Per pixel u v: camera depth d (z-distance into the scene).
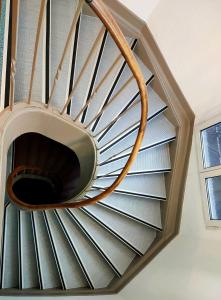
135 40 2.52
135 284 2.58
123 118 2.61
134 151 1.91
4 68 1.71
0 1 1.26
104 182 2.62
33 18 2.10
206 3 1.99
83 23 2.44
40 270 2.57
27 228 2.63
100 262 2.73
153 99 2.68
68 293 2.53
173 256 2.43
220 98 2.18
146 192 2.71
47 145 3.64
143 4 2.28
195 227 2.38
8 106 1.81
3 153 1.69
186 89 2.48
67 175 3.64
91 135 2.33
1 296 2.33
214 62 2.10
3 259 2.55
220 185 2.28
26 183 3.87
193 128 2.61
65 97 2.19
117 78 2.49
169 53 2.41
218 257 1.95
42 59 2.04
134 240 2.73
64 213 2.67
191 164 2.58
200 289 1.99
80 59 2.37
